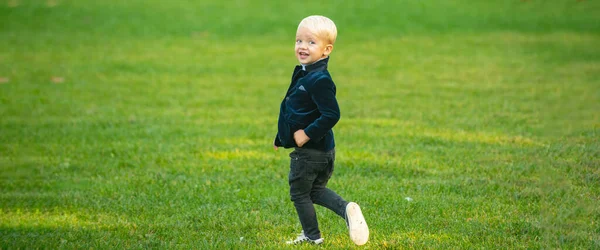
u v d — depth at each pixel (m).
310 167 9.70
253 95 27.23
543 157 15.70
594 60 34.06
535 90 26.53
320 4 55.66
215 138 19.47
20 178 15.70
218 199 13.44
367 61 35.72
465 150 17.03
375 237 10.79
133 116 23.03
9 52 38.38
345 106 24.20
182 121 22.16
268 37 44.62
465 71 31.94
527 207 12.20
